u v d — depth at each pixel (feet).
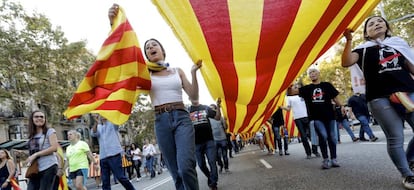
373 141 37.04
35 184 17.07
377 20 13.92
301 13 12.51
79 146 27.61
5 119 125.29
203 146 21.93
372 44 13.69
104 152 21.34
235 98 17.75
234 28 12.94
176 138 13.00
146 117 158.20
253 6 12.45
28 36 82.43
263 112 25.79
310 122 27.76
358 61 13.92
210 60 14.28
